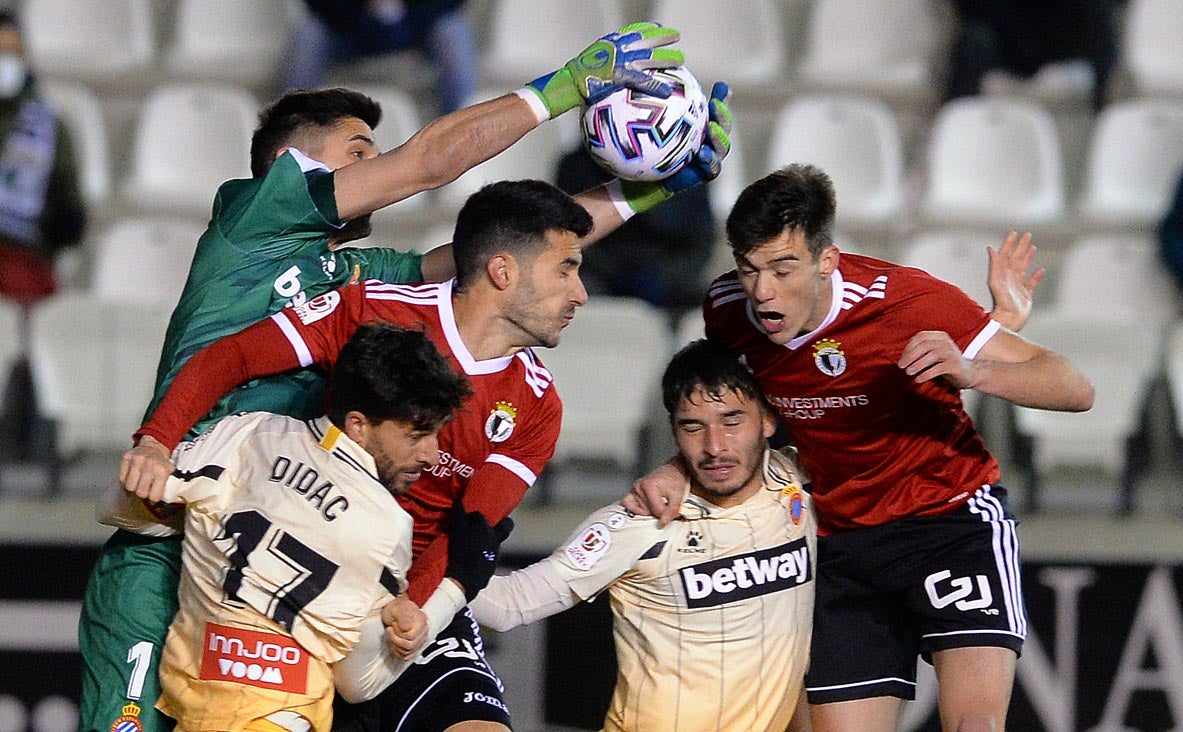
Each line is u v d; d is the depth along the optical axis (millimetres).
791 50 33969
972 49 30516
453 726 12062
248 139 29828
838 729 13773
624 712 13445
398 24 29453
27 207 24766
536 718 20531
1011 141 30266
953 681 13062
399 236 27156
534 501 21688
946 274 26375
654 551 13117
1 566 20750
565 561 13133
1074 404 12578
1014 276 13766
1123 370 22625
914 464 13297
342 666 11352
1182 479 22516
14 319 21906
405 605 11156
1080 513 22250
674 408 12836
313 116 13047
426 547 12695
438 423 11000
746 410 12781
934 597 13297
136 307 21797
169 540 12500
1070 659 20938
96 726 12359
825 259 12383
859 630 13727
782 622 13234
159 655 12352
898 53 32906
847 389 12891
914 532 13398
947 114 30484
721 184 28969
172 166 29875
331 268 12953
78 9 32688
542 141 29094
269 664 11102
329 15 29453
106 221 28266
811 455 13484
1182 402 22781
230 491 11266
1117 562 21094
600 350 21875
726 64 32656
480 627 13414
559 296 11922
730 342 13141
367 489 11047
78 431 21719
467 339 11977
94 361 21719
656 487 13094
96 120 29484
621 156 12570
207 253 12523
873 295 12648
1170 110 30391
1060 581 21062
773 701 13297
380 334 11039
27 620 20672
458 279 12086
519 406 12188
